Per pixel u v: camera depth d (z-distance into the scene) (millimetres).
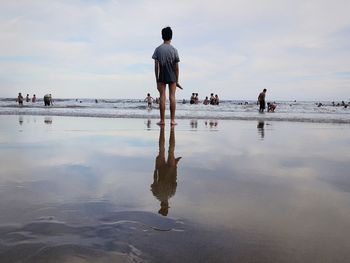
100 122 7852
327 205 1763
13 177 2279
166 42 6605
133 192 1959
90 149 3611
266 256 1193
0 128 6152
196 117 10016
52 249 1199
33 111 13031
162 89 6719
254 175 2451
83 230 1377
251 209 1687
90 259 1136
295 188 2102
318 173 2543
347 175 2486
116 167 2668
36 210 1613
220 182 2232
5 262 1103
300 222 1518
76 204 1717
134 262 1127
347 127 7195
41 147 3715
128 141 4336
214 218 1555
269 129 6488
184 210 1658
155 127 6504
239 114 11906
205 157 3189
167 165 2777
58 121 8180
